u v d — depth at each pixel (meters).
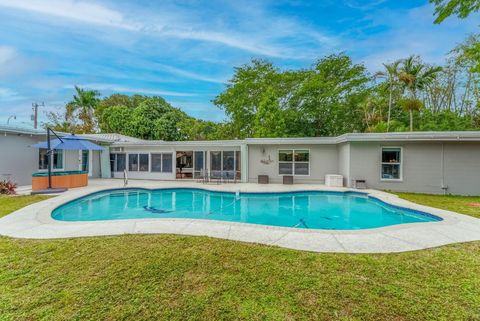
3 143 11.84
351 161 12.26
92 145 13.09
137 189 12.73
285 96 25.30
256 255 3.92
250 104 25.47
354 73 23.19
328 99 23.44
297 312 2.52
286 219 8.40
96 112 33.31
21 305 2.62
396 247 4.32
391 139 11.17
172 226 5.59
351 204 10.29
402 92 23.89
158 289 2.93
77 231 5.21
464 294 2.83
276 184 13.91
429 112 23.84
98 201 10.99
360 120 24.56
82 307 2.59
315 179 14.24
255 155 14.84
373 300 2.71
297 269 3.44
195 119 35.81
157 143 16.03
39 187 11.02
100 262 3.63
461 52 21.81
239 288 2.95
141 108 29.86
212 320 2.40
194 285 3.01
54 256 3.85
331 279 3.17
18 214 6.73
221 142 15.10
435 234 5.03
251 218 8.53
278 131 21.39
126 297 2.76
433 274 3.31
